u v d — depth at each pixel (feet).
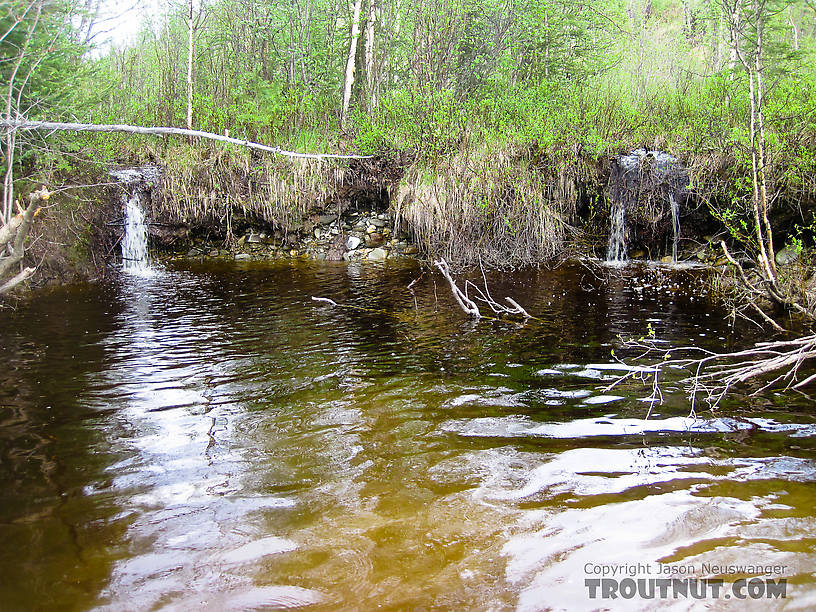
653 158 38.73
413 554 9.82
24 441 14.06
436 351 21.03
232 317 25.94
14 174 30.32
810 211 31.60
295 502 11.46
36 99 28.35
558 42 53.67
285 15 51.78
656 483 11.91
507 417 15.34
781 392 16.69
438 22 46.39
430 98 42.16
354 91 51.42
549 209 38.83
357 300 29.09
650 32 63.26
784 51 40.60
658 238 38.73
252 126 44.37
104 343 22.04
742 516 10.62
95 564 9.59
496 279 33.99
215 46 55.62
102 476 12.43
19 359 20.13
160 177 41.42
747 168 31.42
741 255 33.86
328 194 42.75
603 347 21.24
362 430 14.66
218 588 9.04
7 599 8.74
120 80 50.16
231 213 42.55
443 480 12.22
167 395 16.99
